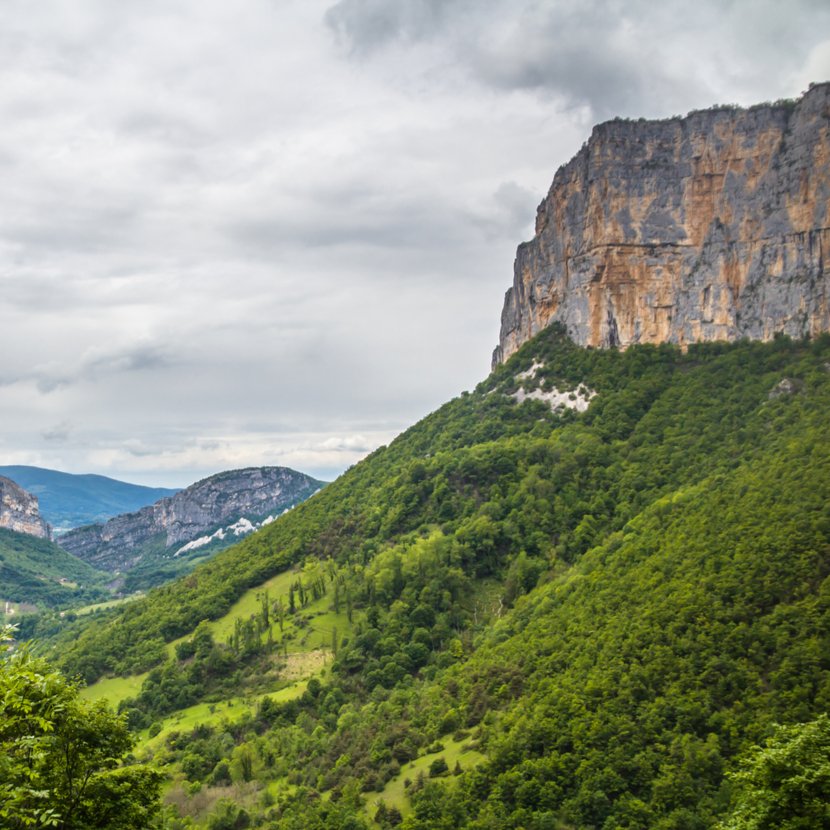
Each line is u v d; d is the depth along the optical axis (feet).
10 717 117.50
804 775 131.23
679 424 562.66
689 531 382.42
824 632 281.95
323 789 370.94
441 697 399.03
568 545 505.25
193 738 452.76
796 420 477.77
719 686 285.84
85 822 124.98
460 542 547.90
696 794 252.62
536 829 269.64
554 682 337.93
